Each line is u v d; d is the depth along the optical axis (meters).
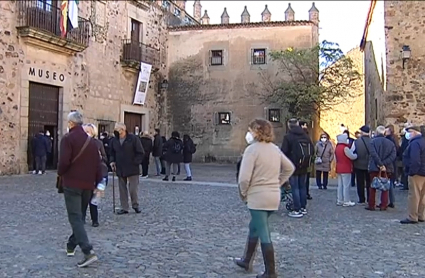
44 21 15.98
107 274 4.43
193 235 6.32
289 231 6.70
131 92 21.64
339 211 8.62
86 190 4.89
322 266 4.83
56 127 17.06
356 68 23.78
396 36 14.60
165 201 9.65
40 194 10.09
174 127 24.73
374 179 8.70
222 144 23.95
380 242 6.00
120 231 6.54
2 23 14.53
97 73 19.17
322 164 12.26
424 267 4.82
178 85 24.75
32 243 5.66
